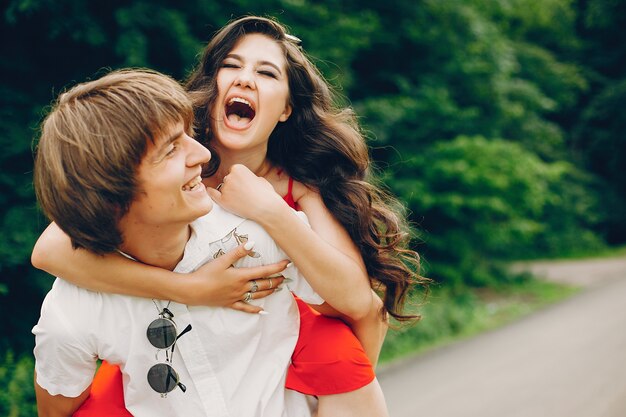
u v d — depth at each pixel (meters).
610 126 24.80
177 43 6.48
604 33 25.12
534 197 12.62
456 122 12.28
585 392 5.85
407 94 11.89
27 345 5.90
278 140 1.82
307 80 1.78
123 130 1.11
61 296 1.28
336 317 1.58
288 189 1.79
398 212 2.04
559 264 19.55
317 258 1.40
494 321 10.61
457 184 11.97
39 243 1.30
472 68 12.62
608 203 24.61
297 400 1.49
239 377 1.35
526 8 17.73
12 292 5.96
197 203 1.21
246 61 1.67
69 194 1.13
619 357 7.12
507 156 11.93
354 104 10.76
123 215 1.17
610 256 21.81
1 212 5.79
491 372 6.93
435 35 12.15
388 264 1.75
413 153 11.62
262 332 1.40
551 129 16.88
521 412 5.38
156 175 1.14
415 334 8.86
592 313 10.58
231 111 1.68
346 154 1.81
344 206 1.74
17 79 6.25
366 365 1.51
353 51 9.72
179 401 1.31
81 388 1.34
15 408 4.76
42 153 1.16
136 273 1.26
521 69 18.78
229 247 1.35
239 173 1.41
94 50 6.48
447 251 13.24
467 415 5.39
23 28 6.19
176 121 1.16
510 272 15.65
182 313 1.31
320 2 9.20
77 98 1.17
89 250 1.20
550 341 8.41
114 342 1.29
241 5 7.08
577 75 20.81
